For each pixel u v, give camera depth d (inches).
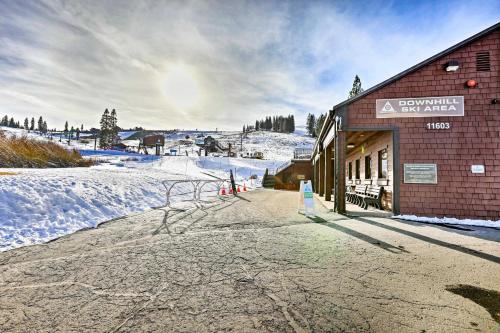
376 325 109.7
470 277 159.5
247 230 282.7
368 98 393.1
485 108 363.6
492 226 313.9
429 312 120.2
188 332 104.7
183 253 205.0
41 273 165.3
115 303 128.4
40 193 330.3
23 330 106.6
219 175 1311.5
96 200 375.6
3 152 636.7
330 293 138.6
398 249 215.8
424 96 378.6
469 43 371.6
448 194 362.0
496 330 106.6
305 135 5064.0
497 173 353.4
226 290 142.2
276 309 122.4
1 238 230.5
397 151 379.6
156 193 533.0
